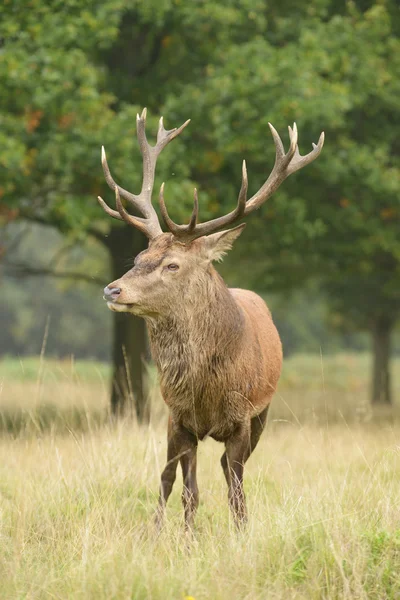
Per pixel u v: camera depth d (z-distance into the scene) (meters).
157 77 29.42
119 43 29.39
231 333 12.13
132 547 10.49
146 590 9.10
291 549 10.02
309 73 26.84
